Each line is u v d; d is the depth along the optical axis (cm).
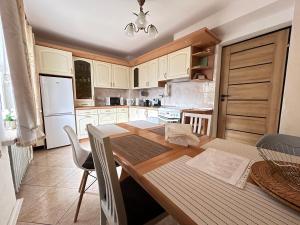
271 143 108
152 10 216
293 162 77
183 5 204
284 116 155
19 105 113
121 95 479
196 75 269
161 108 323
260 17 198
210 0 195
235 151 95
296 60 145
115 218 77
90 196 156
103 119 381
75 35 307
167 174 67
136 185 106
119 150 97
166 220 127
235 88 252
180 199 50
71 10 217
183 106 333
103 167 81
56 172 204
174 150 97
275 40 204
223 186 58
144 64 386
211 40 242
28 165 219
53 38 324
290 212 45
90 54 357
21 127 114
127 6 206
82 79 359
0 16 107
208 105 279
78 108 332
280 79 202
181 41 253
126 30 180
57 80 292
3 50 131
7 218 113
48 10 217
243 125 246
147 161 80
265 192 54
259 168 67
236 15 200
